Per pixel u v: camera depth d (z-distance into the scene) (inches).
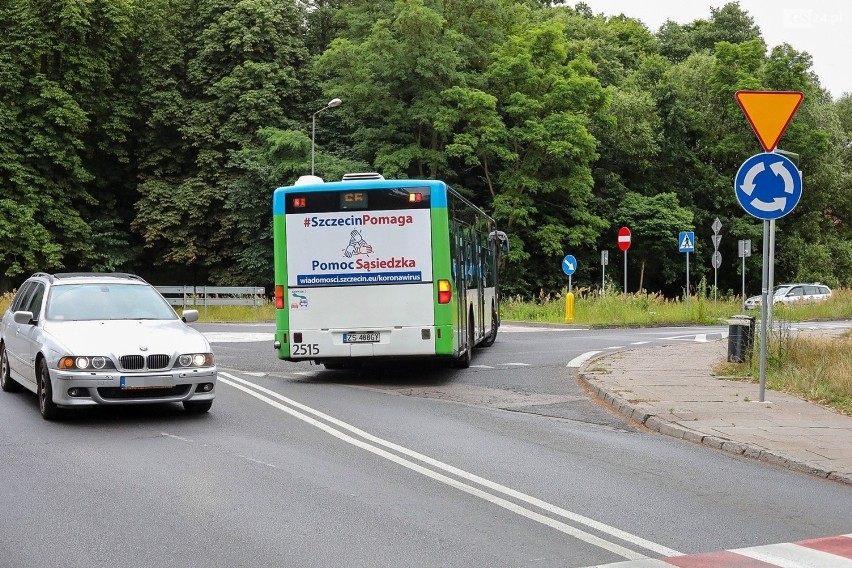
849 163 2389.3
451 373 635.5
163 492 289.1
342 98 1752.0
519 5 2068.2
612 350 794.2
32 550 227.8
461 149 1705.2
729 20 2662.4
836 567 216.5
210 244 1817.2
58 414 429.7
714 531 248.4
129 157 1891.0
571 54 2138.3
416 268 577.0
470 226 703.7
